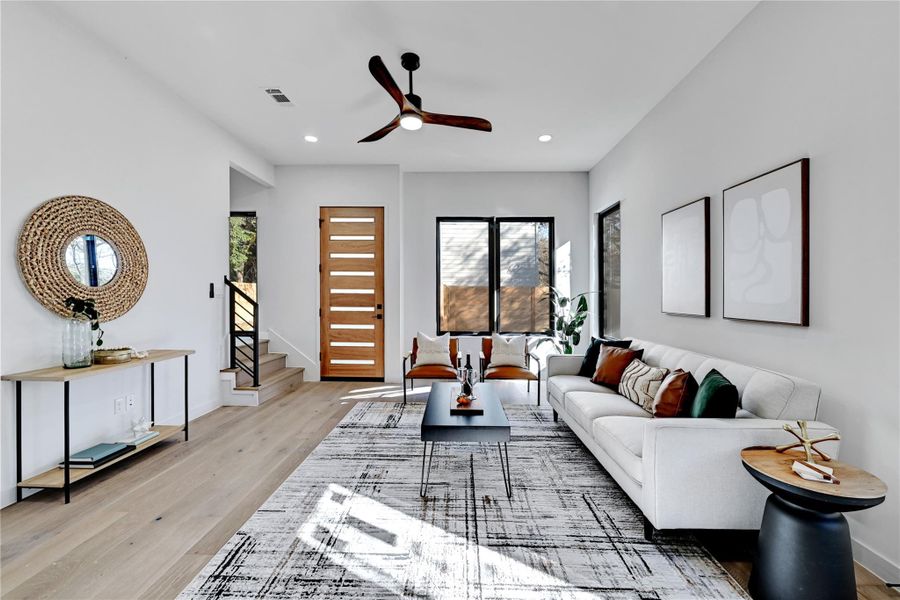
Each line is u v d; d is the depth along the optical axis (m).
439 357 4.71
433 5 2.42
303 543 1.94
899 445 1.67
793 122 2.19
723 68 2.78
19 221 2.33
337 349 5.58
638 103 3.69
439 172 5.77
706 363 2.61
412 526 2.09
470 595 1.61
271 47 2.86
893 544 1.69
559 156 5.11
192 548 1.89
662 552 1.88
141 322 3.21
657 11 2.48
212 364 4.17
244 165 4.67
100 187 2.83
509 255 5.86
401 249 5.60
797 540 1.49
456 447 3.20
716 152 2.87
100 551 1.86
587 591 1.63
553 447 3.20
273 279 5.52
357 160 5.27
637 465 2.02
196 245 3.86
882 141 1.73
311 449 3.15
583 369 3.82
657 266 3.76
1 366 2.25
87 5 2.45
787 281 2.20
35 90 2.40
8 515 2.16
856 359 1.84
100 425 2.83
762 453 1.71
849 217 1.87
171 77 3.27
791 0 2.19
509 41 2.77
